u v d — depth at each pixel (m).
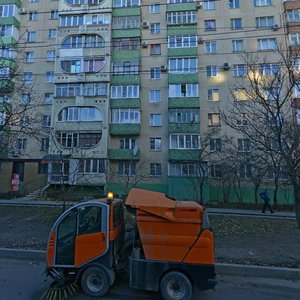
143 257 5.04
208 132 24.33
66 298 4.93
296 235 9.30
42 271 6.34
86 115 25.39
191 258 4.83
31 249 7.61
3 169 27.00
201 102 25.59
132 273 4.94
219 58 26.08
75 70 26.25
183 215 4.95
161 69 26.58
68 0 27.45
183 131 24.72
